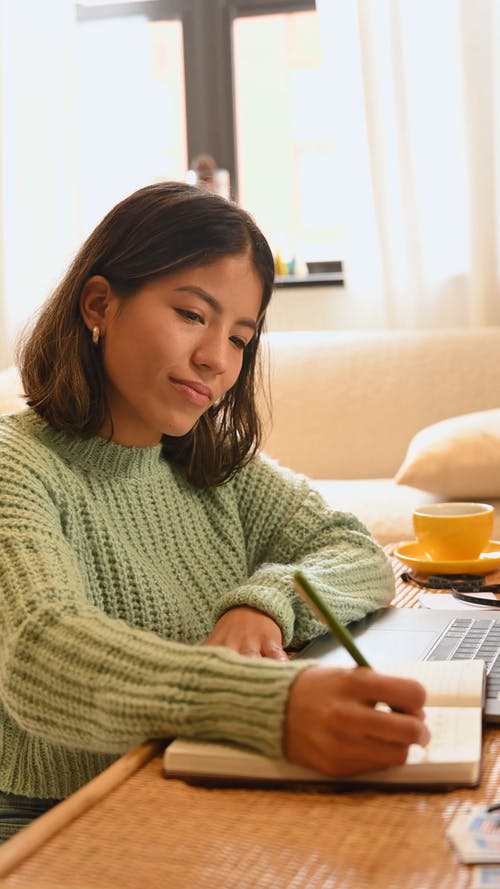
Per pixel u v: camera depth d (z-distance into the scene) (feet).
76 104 11.25
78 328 3.43
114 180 11.76
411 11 10.39
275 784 2.17
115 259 3.33
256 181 11.89
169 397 3.29
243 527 4.13
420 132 10.50
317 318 11.23
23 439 3.28
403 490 8.32
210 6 11.64
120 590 3.36
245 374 3.98
